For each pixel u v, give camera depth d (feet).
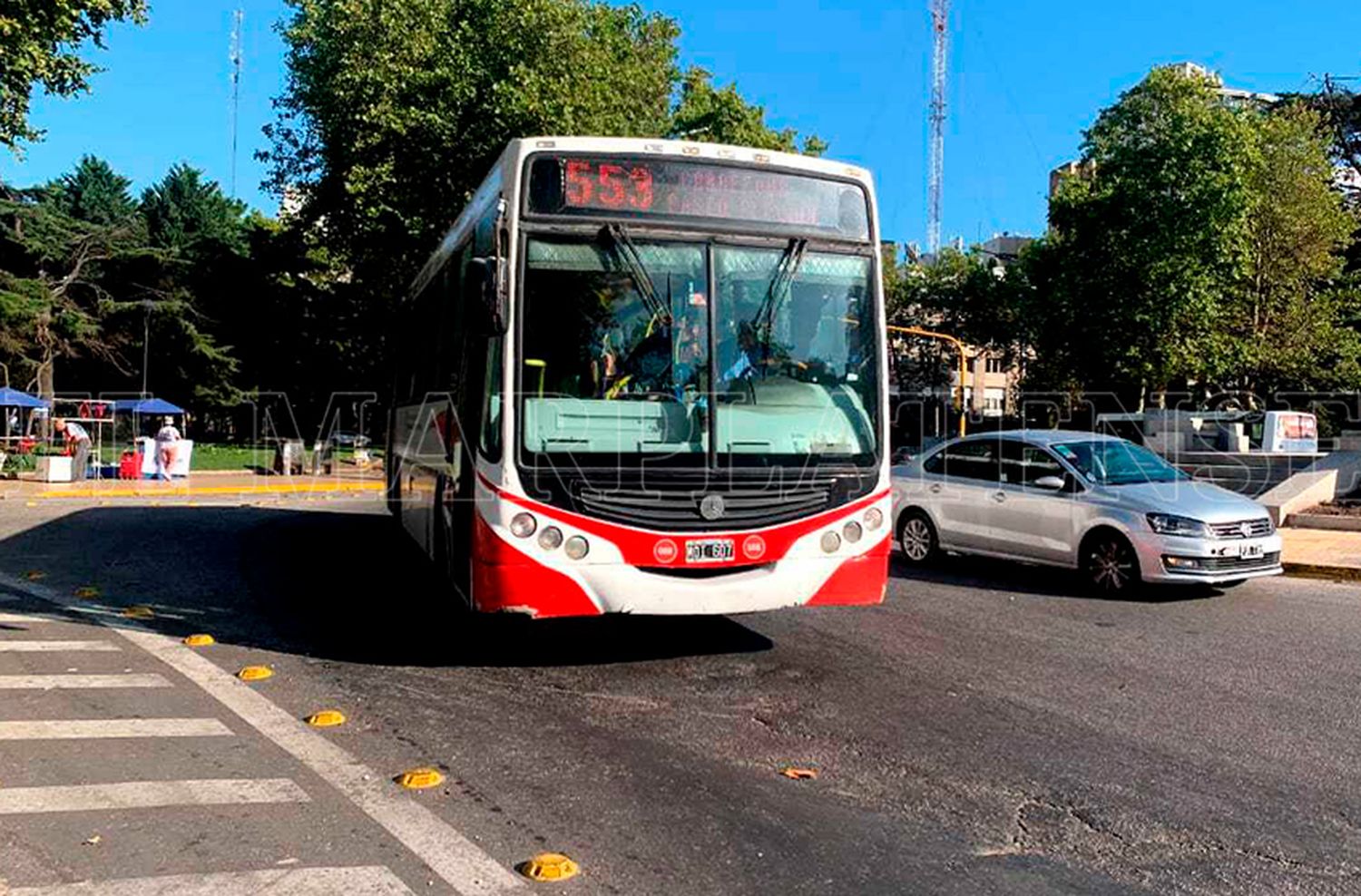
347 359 148.97
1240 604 33.47
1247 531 33.78
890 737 19.02
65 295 142.51
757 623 28.96
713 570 21.49
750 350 22.33
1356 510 55.16
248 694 21.06
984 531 38.86
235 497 74.28
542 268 21.48
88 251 144.56
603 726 19.35
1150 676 23.91
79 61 58.34
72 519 53.93
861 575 22.70
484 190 25.29
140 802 15.16
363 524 54.34
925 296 174.09
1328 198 111.34
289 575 36.35
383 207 92.53
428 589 33.55
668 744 18.38
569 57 90.02
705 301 22.13
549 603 20.67
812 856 13.76
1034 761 17.83
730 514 21.47
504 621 28.45
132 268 146.30
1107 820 15.23
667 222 22.21
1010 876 13.26
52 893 12.14
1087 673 24.12
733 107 123.54
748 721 19.85
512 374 20.95
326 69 99.04
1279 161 108.58
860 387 23.24
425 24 90.43
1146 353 106.22
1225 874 13.42
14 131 57.47
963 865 13.58
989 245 244.42
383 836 14.07
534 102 84.58
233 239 171.83
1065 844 14.32
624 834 14.33
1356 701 21.86
